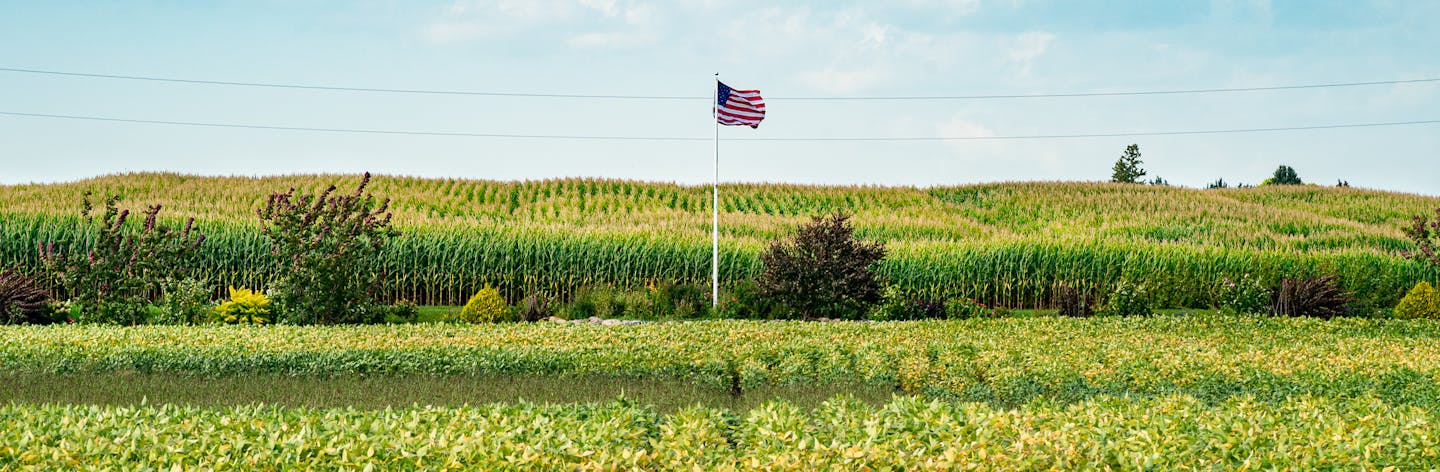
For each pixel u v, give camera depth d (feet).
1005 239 111.45
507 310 78.79
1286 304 86.53
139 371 40.52
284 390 37.86
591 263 99.14
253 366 40.63
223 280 96.99
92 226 100.58
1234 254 107.76
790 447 21.65
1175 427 22.70
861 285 82.53
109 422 23.35
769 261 83.92
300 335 48.60
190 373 40.06
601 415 24.04
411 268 96.43
